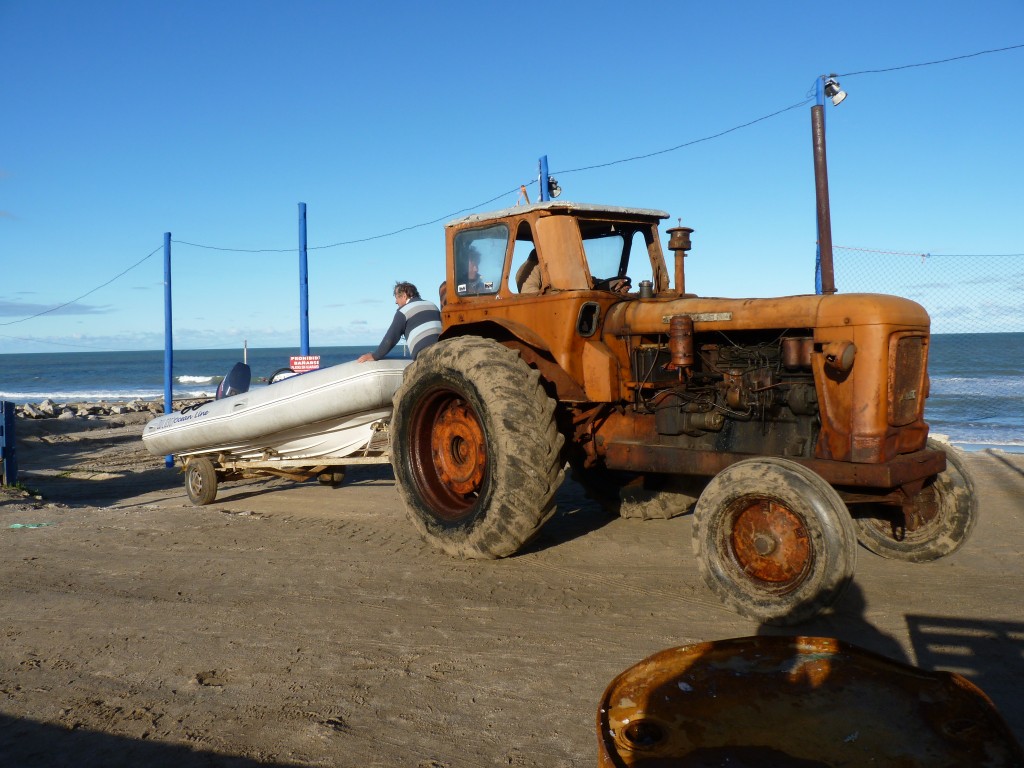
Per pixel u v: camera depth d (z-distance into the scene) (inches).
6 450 398.6
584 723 119.6
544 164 450.0
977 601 168.9
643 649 147.2
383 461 297.6
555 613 169.3
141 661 148.0
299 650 151.6
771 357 186.7
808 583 151.9
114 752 114.0
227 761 110.8
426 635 157.9
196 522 277.6
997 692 124.9
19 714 127.0
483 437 209.6
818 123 366.0
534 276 225.9
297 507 315.6
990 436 612.4
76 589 196.2
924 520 197.9
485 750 112.5
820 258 369.1
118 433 734.5
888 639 148.1
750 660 81.9
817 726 68.5
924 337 177.9
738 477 162.7
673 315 197.3
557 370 207.8
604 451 217.3
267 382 365.4
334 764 109.7
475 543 205.9
